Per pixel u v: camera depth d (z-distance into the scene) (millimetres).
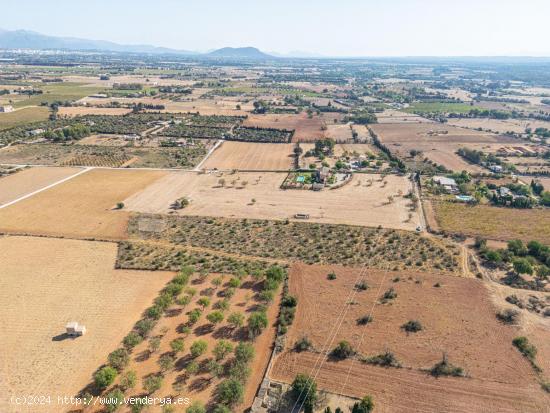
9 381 54438
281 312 70062
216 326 66375
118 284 78000
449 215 115125
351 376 56781
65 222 106625
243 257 90188
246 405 51781
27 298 72750
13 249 91125
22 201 119688
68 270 82625
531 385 55500
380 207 120438
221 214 114438
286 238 100062
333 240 99062
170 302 70938
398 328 66625
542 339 64562
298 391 52031
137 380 54781
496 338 64562
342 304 72938
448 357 60188
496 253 87750
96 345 61469
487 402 52812
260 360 59500
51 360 58312
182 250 92688
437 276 82625
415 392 54188
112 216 111188
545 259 88125
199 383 54656
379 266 86562
